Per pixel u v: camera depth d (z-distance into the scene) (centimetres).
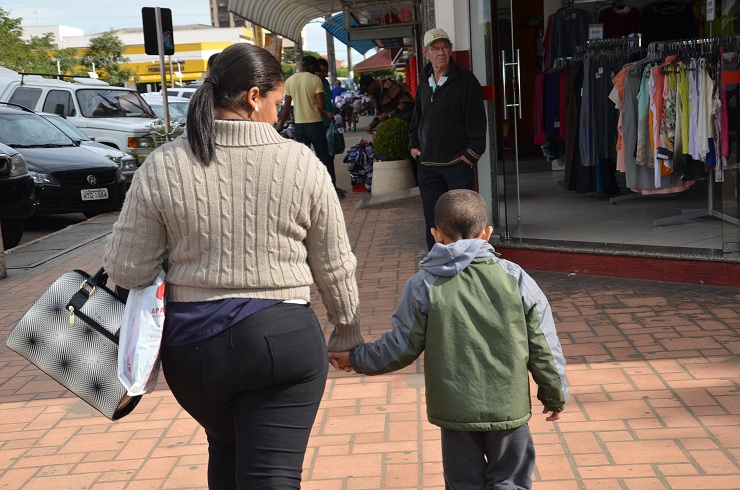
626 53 855
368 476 368
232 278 228
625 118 777
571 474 356
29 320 254
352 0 1433
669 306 585
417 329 279
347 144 2475
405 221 1008
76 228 1187
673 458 364
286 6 1519
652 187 777
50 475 392
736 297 597
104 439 431
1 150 1048
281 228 231
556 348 280
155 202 228
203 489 369
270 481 230
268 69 241
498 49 741
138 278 231
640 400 428
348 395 464
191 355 229
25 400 499
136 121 1695
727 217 640
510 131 748
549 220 880
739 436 381
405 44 2112
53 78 1802
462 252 278
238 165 230
